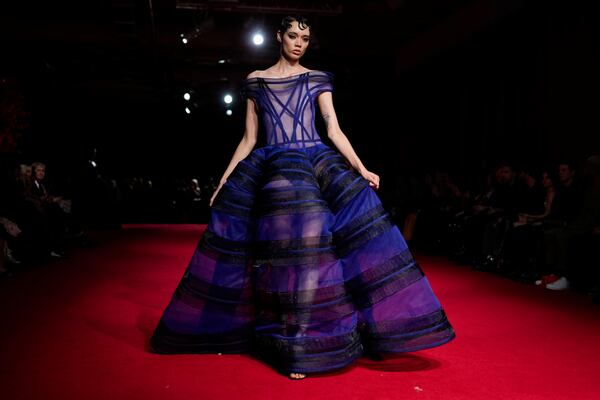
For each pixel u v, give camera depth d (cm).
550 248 550
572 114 718
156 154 1866
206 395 241
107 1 1162
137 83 1750
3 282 551
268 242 279
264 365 284
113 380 261
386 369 280
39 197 797
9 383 256
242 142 317
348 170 297
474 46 930
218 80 1566
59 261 720
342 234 284
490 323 388
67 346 319
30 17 1260
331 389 249
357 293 281
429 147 1130
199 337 300
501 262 624
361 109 1414
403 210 970
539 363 294
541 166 682
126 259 746
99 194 1252
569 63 724
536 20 777
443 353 310
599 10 672
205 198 1700
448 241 782
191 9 1180
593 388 257
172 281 564
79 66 1392
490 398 242
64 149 1451
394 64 1307
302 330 268
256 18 1246
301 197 279
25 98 1206
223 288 296
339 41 1245
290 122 302
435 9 1014
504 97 868
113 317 398
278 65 315
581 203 562
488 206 691
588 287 511
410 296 277
